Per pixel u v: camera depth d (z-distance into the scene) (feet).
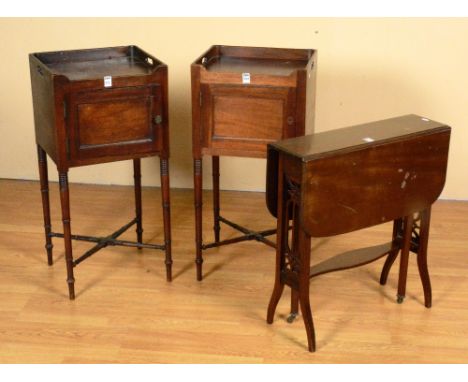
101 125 9.66
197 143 9.95
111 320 9.87
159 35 12.31
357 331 9.71
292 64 10.35
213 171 11.12
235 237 11.68
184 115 12.67
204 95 9.73
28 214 12.26
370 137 9.12
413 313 10.04
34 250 11.31
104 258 11.09
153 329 9.73
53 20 12.35
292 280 9.41
